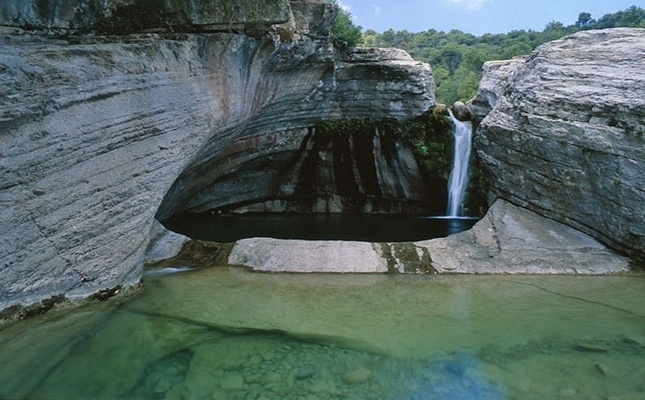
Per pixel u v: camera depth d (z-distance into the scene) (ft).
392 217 44.65
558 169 25.80
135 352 14.43
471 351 14.98
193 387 12.77
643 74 24.88
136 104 18.83
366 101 42.37
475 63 142.92
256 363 14.10
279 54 28.81
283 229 38.88
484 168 30.91
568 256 24.02
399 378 13.43
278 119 39.01
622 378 13.42
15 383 12.20
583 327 16.76
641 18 124.88
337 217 44.62
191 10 20.94
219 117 25.40
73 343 14.37
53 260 15.60
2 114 13.51
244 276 22.43
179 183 34.58
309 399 12.37
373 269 23.40
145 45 19.19
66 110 15.72
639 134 22.77
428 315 17.83
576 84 26.96
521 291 20.59
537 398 12.51
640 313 18.07
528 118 27.07
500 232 26.30
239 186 43.88
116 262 17.97
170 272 22.71
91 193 16.85
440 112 44.86
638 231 22.79
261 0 22.17
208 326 16.46
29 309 14.94
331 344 15.33
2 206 13.93
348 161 44.57
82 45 16.90
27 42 16.26
